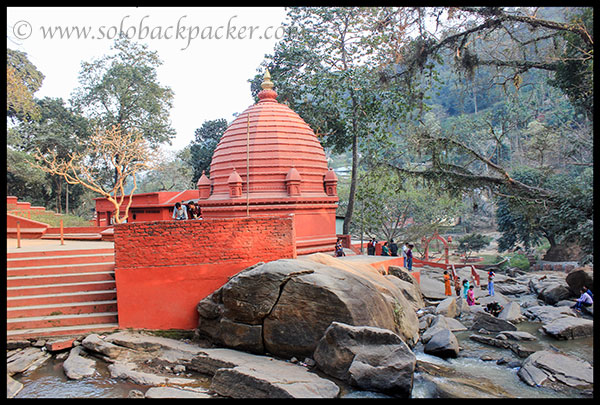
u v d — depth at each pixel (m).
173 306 12.20
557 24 16.81
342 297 10.48
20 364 10.04
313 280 10.70
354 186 29.88
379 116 27.77
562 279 25.52
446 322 15.02
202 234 12.41
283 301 10.63
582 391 9.51
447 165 20.80
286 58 30.20
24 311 11.82
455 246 51.69
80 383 9.32
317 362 9.91
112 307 12.48
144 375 9.54
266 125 17.98
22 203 25.84
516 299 21.48
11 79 28.09
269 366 9.64
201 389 9.02
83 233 20.34
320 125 29.08
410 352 9.37
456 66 20.11
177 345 11.25
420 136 20.88
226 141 18.42
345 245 27.03
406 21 19.42
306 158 18.16
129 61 41.12
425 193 38.59
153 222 12.17
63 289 12.84
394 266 18.58
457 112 64.38
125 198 28.17
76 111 42.50
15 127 39.22
